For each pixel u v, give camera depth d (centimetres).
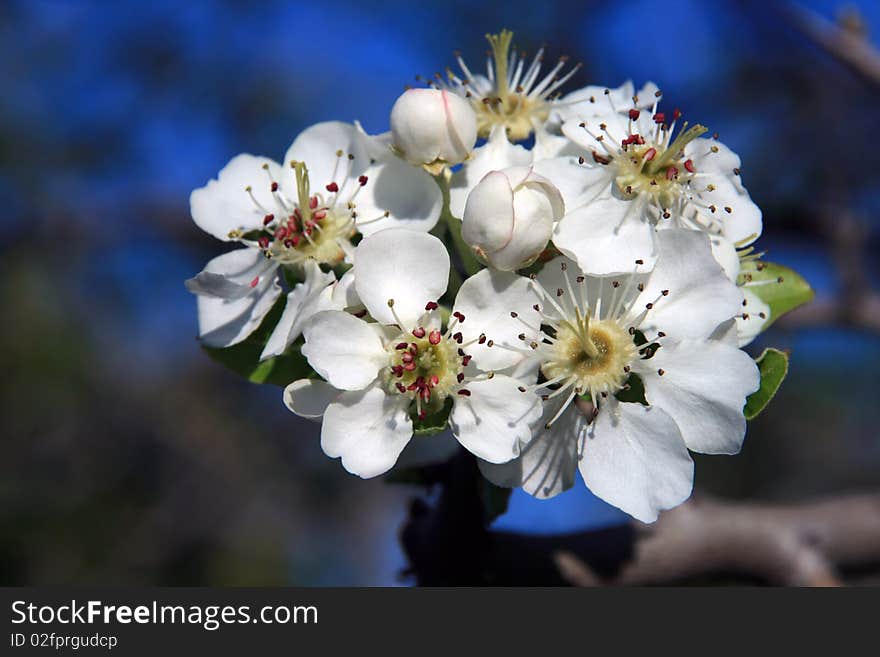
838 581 33
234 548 59
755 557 33
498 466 29
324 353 29
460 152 29
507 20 55
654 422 29
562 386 29
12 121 58
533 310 29
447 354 29
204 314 30
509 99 31
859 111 53
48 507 56
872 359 55
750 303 30
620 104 31
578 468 29
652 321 29
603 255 29
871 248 52
